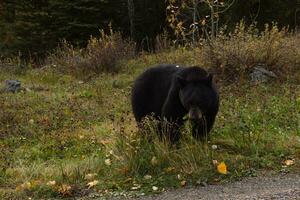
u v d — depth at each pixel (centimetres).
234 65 1391
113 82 1652
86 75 1844
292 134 941
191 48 1859
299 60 1446
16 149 1045
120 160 849
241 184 756
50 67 1981
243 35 1496
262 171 799
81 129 1159
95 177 824
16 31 2934
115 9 2931
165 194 744
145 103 892
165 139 834
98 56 1870
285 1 2423
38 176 861
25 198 773
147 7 3084
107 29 2872
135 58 2009
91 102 1413
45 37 2848
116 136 916
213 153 841
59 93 1571
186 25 2555
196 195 729
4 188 827
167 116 823
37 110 1354
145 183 782
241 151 873
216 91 809
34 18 2873
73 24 2712
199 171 790
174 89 808
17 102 1435
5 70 2027
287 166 809
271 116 1041
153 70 895
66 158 974
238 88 1291
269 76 1366
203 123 820
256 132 923
